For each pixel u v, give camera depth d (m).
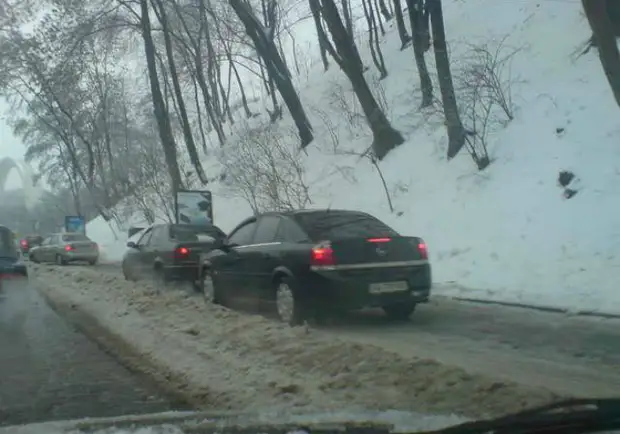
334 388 5.45
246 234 10.11
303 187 19.53
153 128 42.22
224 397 5.48
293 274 8.66
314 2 21.67
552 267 11.46
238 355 6.82
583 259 11.33
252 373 6.08
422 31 20.94
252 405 5.14
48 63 32.56
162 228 14.97
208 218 21.98
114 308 11.02
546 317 9.25
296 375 5.93
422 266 8.89
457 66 21.19
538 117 16.80
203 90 35.75
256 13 30.84
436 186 17.22
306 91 33.72
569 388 5.53
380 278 8.55
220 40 32.97
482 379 5.14
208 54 34.09
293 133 26.59
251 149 23.33
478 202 15.30
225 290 10.36
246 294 9.77
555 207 13.41
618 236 11.52
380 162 20.52
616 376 6.05
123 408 5.61
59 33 28.36
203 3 28.73
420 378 5.38
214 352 7.04
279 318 8.99
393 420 3.46
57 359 7.65
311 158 24.11
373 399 5.03
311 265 8.47
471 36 23.25
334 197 20.28
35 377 6.76
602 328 8.38
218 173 31.61
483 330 8.52
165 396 5.98
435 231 15.19
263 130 27.33
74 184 49.62
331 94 26.53
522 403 4.44
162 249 14.34
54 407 5.66
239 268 9.91
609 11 17.59
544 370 6.30
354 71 21.03
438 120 20.02
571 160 14.46
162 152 34.81
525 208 13.97
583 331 8.24
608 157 13.89
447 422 3.37
